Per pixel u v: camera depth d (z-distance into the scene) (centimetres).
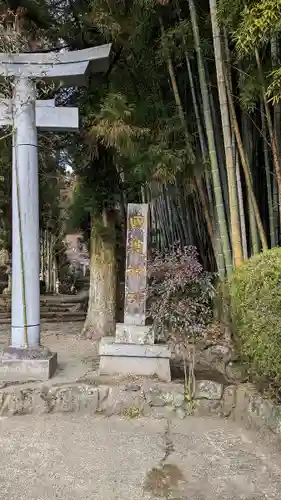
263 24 258
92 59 378
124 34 436
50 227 1137
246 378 335
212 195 402
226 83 344
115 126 395
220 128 397
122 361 354
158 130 421
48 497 209
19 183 371
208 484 222
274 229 355
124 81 468
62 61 379
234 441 277
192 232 503
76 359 429
